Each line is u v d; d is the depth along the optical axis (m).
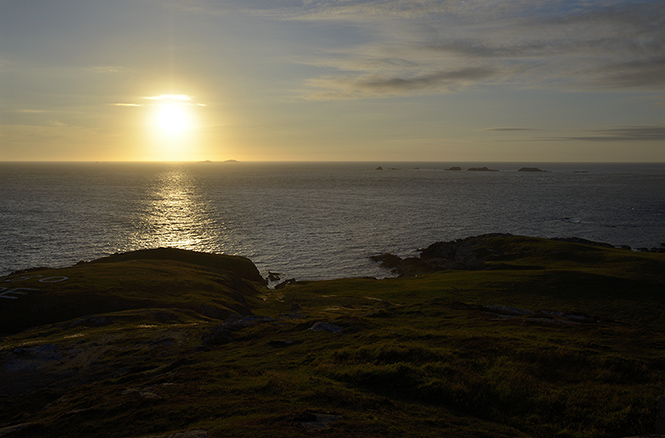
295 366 26.16
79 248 129.50
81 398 23.47
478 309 43.47
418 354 25.23
